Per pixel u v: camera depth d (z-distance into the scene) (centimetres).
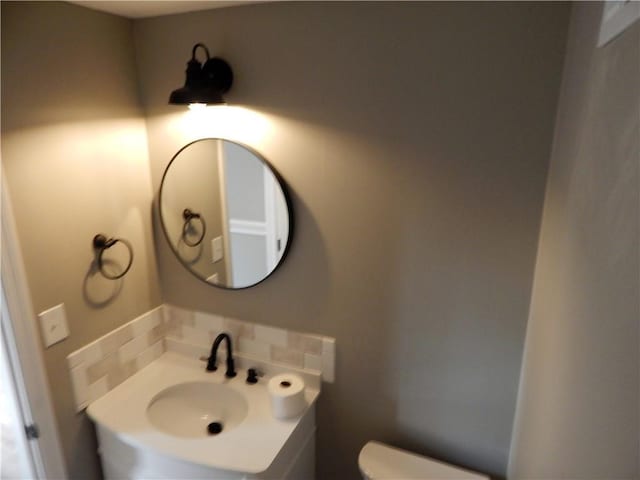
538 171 111
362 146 126
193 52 125
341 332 145
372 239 133
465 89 113
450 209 122
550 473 81
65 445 138
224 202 145
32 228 119
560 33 101
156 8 130
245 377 159
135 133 148
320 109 128
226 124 140
